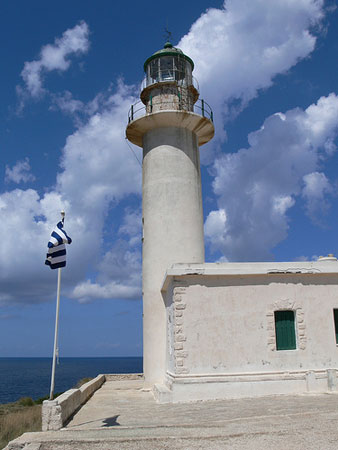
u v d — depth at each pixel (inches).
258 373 623.5
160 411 530.0
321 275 673.0
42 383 3782.0
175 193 839.7
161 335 773.3
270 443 337.4
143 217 863.1
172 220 824.3
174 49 940.6
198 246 834.2
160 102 895.7
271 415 438.9
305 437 349.1
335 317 668.7
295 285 665.0
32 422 709.3
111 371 6314.0
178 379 610.5
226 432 372.8
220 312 639.8
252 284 655.1
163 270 802.2
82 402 624.7
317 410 455.5
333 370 626.2
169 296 706.2
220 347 628.7
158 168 856.3
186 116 858.8
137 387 848.9
